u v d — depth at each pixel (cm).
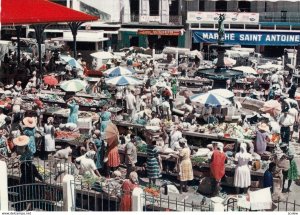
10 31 5328
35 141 2012
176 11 5712
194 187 1816
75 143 2009
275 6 5547
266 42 5362
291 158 1803
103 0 5616
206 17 5444
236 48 4753
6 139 1888
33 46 4584
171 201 1581
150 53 4919
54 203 1569
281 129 2305
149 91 2931
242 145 1752
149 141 1784
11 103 2428
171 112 2719
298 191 1822
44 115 2420
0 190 1446
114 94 2941
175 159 1883
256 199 1416
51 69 3800
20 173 1681
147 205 1492
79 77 3325
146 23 5644
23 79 3347
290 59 4462
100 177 1648
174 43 5669
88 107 2642
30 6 3291
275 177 1772
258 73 3747
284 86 3519
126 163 1820
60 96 2817
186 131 2123
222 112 2527
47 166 1817
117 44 5619
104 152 1842
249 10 5622
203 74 2962
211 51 5406
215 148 1778
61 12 3491
